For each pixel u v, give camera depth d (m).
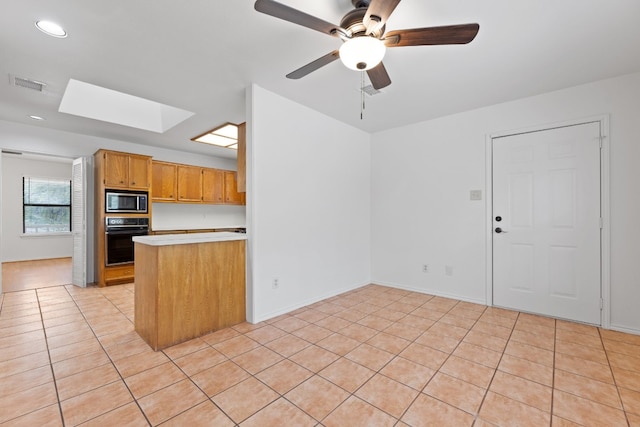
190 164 5.85
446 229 3.75
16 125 4.00
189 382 1.89
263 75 2.67
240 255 2.94
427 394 1.77
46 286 4.41
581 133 2.87
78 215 4.45
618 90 2.70
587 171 2.85
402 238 4.18
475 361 2.15
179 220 6.02
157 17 1.88
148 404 1.67
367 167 4.48
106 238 4.36
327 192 3.77
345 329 2.75
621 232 2.70
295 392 1.79
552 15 1.85
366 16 1.50
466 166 3.58
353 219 4.20
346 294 3.92
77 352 2.30
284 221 3.20
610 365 2.09
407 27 1.98
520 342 2.46
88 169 4.64
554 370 2.03
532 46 2.20
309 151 3.50
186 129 4.27
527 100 3.16
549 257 3.05
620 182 2.70
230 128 4.21
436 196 3.83
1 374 1.98
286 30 2.02
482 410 1.63
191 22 1.93
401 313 3.18
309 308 3.36
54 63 2.45
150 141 4.96
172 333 2.42
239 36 2.09
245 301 2.98
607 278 2.75
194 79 2.74
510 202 3.28
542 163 3.08
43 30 2.01
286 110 3.20
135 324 2.73
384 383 1.88
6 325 2.86
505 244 3.31
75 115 3.70
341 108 3.49
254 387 1.84
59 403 1.68
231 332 2.69
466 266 3.59
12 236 6.64
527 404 1.68
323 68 2.54
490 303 3.41
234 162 6.61
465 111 3.57
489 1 1.72
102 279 4.34
